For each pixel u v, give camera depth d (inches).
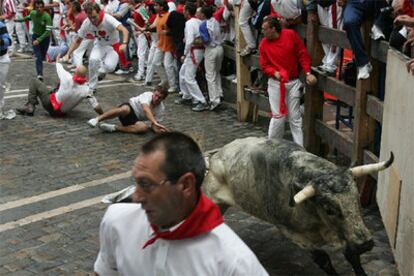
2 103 376.8
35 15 495.8
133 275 80.7
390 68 190.9
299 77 290.4
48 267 182.9
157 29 450.9
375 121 226.8
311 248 157.3
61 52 603.8
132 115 343.9
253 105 372.5
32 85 387.9
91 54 429.7
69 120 376.2
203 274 75.0
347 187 138.9
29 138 334.3
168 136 78.3
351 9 221.9
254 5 343.3
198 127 359.6
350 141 240.2
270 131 296.0
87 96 369.7
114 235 82.6
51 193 247.4
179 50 432.5
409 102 162.7
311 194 140.1
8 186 255.3
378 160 210.8
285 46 279.6
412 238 152.6
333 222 140.2
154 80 511.5
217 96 399.5
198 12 391.9
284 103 286.8
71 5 556.1
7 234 206.1
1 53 359.9
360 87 224.1
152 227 78.2
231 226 214.8
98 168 281.4
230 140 333.4
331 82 259.0
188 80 399.2
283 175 152.4
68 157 298.8
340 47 250.8
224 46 398.9
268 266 183.0
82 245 198.7
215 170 173.9
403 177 167.3
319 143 286.8
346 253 140.3
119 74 534.3
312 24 274.1
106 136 338.6
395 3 207.3
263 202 161.3
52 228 211.8
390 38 203.6
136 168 76.7
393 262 185.5
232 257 74.6
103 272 86.7
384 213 191.9
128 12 561.0
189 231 75.7
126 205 84.4
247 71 367.2
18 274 177.8
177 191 75.6
